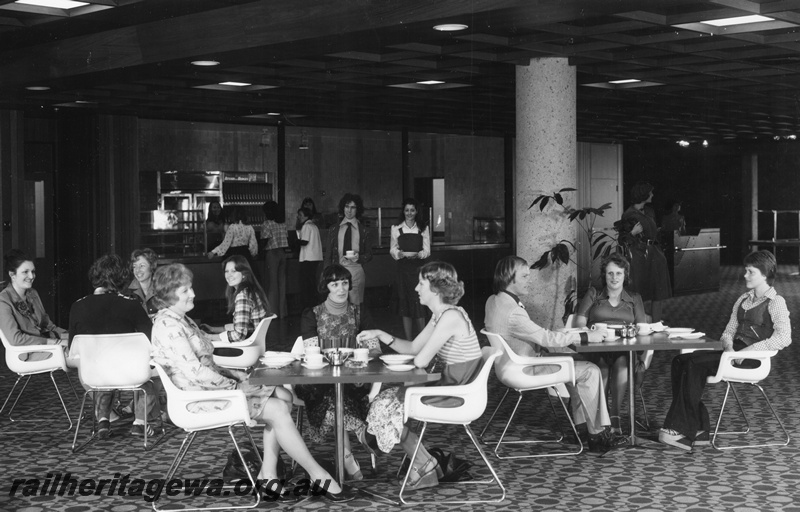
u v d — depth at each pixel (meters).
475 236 21.75
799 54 9.09
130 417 7.09
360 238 10.41
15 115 12.60
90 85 9.91
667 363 9.55
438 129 16.95
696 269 17.06
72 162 13.80
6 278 12.39
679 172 25.91
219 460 5.84
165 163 18.50
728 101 13.21
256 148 20.05
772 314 6.15
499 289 6.05
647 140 20.56
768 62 9.86
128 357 5.87
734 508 4.74
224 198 19.20
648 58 9.59
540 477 5.40
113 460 5.86
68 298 13.91
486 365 4.98
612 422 6.35
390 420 5.02
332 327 5.63
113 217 13.73
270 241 13.42
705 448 6.05
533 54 8.54
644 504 4.84
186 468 5.66
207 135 19.16
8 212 12.52
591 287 6.75
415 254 10.03
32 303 7.09
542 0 6.21
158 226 17.70
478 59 8.87
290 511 4.81
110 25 8.51
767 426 6.67
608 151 20.50
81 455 5.99
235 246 13.51
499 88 11.61
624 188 26.58
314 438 5.49
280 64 9.55
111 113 13.42
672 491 5.07
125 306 6.13
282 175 15.68
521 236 8.73
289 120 15.07
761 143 23.62
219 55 8.04
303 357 5.33
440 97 12.31
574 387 6.03
